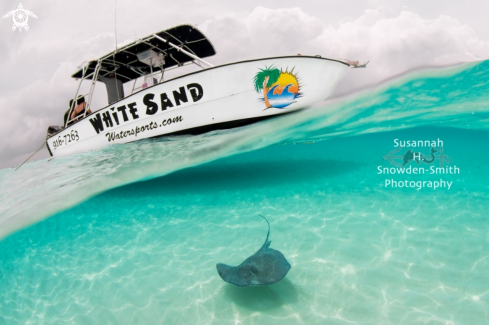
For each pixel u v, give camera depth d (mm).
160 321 3199
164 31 7734
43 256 5742
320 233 4996
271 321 2930
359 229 5027
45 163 11648
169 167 9508
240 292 3475
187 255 4754
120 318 3389
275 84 6727
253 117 7148
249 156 12008
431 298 3092
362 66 7207
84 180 8883
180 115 7355
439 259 3838
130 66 9555
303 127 8898
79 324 3410
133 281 4168
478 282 3285
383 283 3420
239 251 4641
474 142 15984
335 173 10289
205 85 6875
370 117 9719
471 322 2711
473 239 4289
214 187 9555
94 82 8922
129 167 8711
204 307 3295
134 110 7844
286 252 4402
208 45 8852
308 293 3326
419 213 5559
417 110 9430
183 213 7152
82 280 4469
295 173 10789
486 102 8805
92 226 7070
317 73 6750
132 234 6152
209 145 8500
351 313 2951
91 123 8820
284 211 6441
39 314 3773
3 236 7207
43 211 8156
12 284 4812
